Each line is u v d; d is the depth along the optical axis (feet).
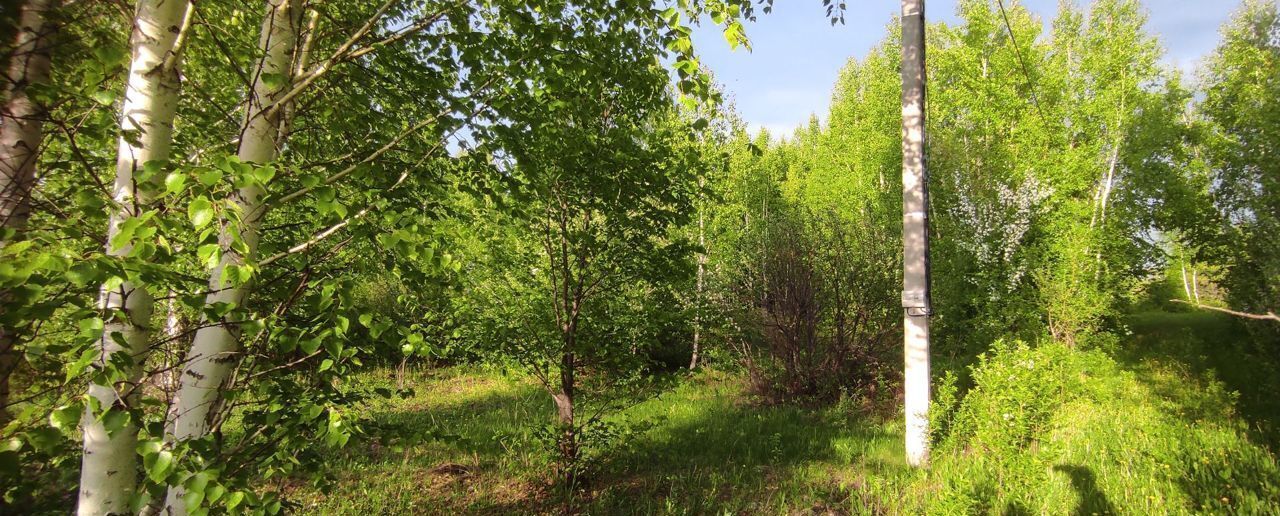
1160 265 43.16
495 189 13.24
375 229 7.84
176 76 7.65
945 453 18.74
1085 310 35.55
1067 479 15.75
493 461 21.72
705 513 16.62
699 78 9.55
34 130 7.20
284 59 9.53
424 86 11.75
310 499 17.38
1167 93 42.19
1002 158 50.03
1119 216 41.22
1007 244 41.57
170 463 5.78
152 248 5.63
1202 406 23.39
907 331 19.72
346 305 7.23
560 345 17.88
